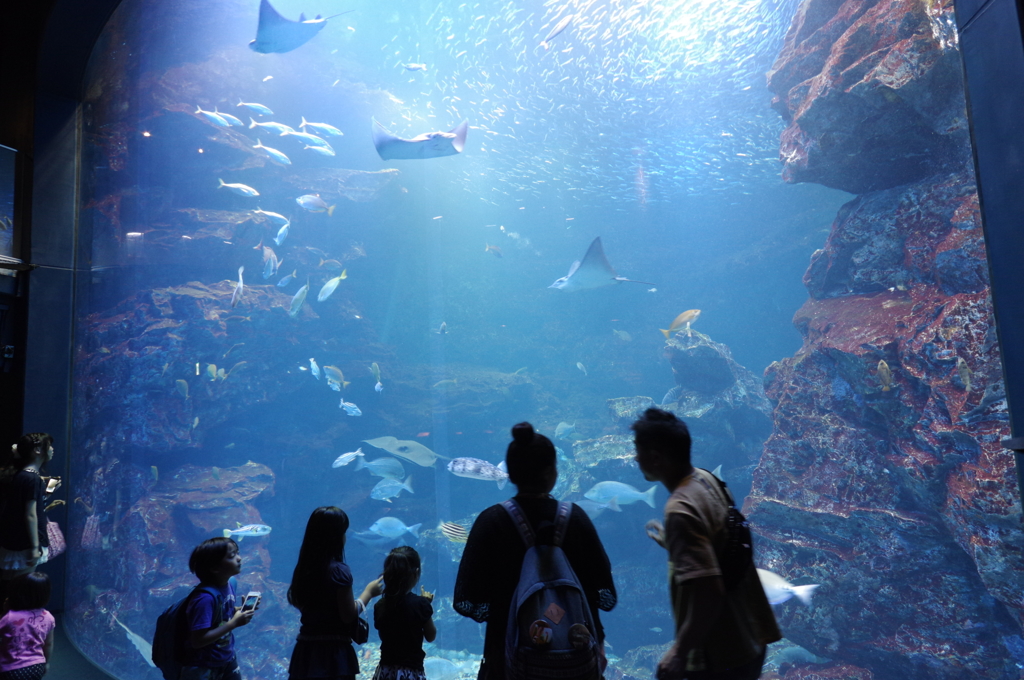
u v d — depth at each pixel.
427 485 16.05
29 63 5.59
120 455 9.27
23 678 2.97
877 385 6.57
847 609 6.76
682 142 23.62
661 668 1.53
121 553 8.58
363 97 16.97
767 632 1.70
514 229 27.30
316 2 17.88
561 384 22.09
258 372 12.46
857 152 7.18
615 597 1.94
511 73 22.58
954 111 5.93
